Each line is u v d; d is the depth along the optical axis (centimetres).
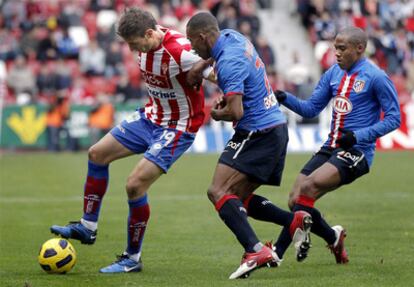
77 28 9688
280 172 2733
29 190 5331
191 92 2800
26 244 3416
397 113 2791
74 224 2862
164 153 2794
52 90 8644
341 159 2805
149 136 2873
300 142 8200
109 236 3619
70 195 5088
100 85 8925
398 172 6253
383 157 7438
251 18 9581
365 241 3400
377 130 2761
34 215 4278
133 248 2809
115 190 5341
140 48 2716
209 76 2709
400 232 3634
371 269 2789
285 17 10681
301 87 8756
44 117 8175
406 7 10619
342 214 4216
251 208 2750
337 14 10238
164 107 2838
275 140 2645
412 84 9475
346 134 2747
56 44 9156
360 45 2864
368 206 4509
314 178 2788
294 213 2728
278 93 2930
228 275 2730
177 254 3178
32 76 8694
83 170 6506
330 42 9962
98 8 9925
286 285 2516
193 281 2623
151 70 2770
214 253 3195
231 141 2672
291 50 10381
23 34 9394
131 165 7012
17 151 8188
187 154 7981
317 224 2830
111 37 9344
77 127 8194
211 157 7644
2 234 3675
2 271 2831
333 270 2783
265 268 2830
